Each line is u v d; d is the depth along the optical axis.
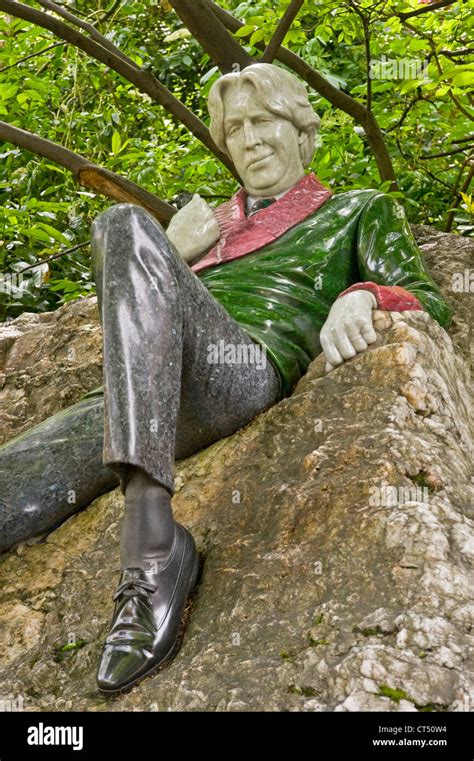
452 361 3.38
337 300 3.29
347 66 7.61
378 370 3.05
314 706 2.24
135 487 2.69
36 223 5.91
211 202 6.59
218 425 3.22
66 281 5.82
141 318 2.77
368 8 5.56
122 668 2.52
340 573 2.54
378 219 3.79
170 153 7.00
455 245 4.43
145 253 2.85
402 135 6.58
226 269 3.75
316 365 3.30
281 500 2.85
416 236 4.61
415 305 3.33
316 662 2.32
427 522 2.53
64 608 3.07
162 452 2.69
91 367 4.18
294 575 2.60
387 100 6.44
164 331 2.79
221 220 3.97
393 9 5.59
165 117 7.89
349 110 5.69
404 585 2.43
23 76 6.62
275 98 3.96
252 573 2.67
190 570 2.74
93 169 5.29
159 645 2.57
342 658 2.31
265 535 2.81
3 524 3.30
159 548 2.67
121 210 2.91
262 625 2.52
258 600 2.59
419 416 2.96
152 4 7.79
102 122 6.87
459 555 2.49
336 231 3.80
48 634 3.01
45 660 2.88
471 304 4.02
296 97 4.03
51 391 4.18
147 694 2.49
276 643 2.45
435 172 6.77
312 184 3.96
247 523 2.91
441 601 2.37
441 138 6.80
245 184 4.05
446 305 3.55
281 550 2.70
